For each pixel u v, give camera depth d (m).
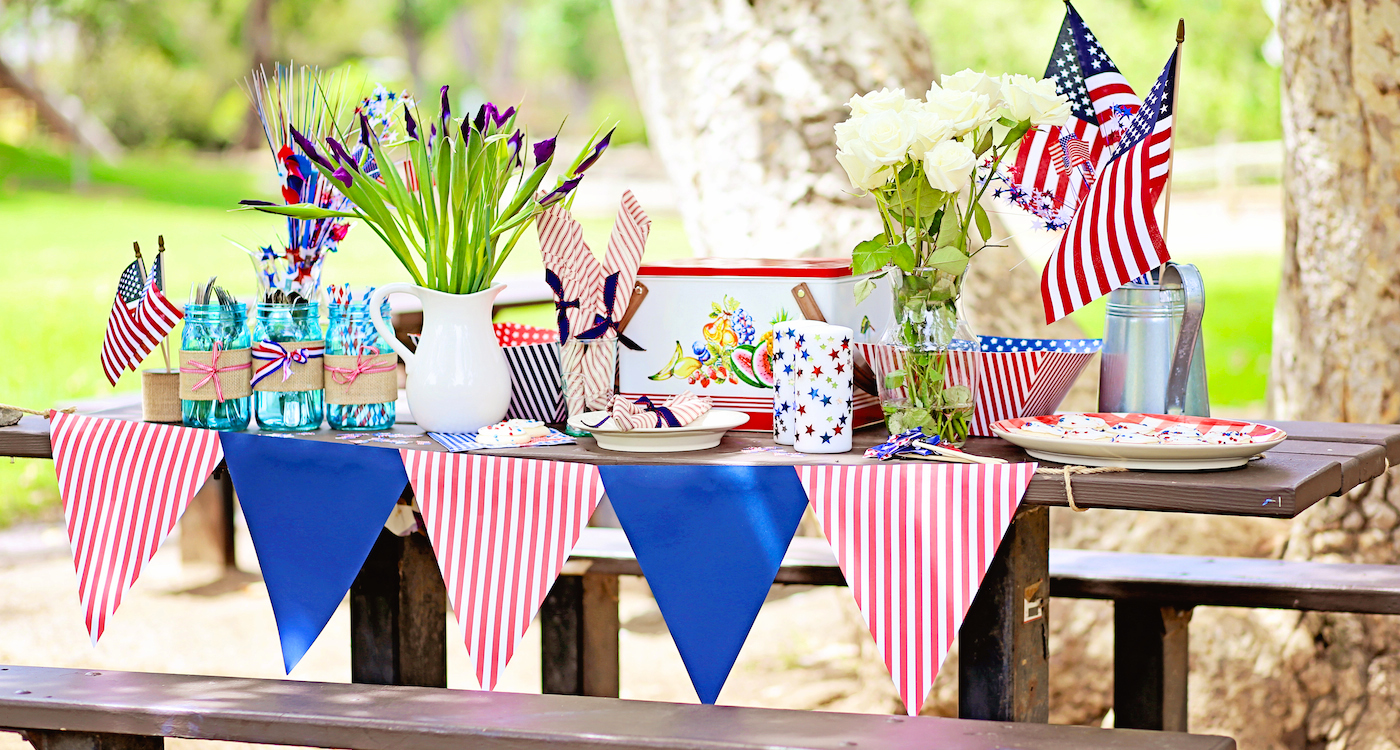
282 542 1.90
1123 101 1.92
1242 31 16.42
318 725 1.81
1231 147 16.31
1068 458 1.67
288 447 1.90
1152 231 1.77
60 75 25.70
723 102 3.35
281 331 1.99
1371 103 2.94
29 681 2.01
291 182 2.03
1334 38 2.97
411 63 28.33
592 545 2.73
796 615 4.05
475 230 1.95
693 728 1.75
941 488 1.67
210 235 13.79
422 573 2.15
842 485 1.70
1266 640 3.04
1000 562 1.78
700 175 3.40
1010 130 1.80
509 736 1.75
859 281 1.98
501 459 1.80
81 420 1.98
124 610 4.08
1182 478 1.58
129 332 1.99
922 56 3.37
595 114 28.86
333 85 2.08
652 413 1.84
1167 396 1.92
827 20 3.32
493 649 1.78
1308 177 3.04
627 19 3.73
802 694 3.41
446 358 1.94
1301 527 3.06
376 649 2.13
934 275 1.81
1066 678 3.09
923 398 1.82
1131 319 1.96
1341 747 2.99
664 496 1.75
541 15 27.97
